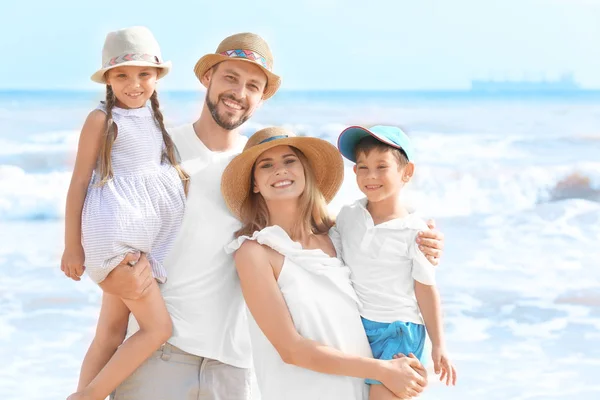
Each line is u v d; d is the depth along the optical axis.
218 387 3.59
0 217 13.85
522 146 18.16
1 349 7.66
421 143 18.88
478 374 6.91
